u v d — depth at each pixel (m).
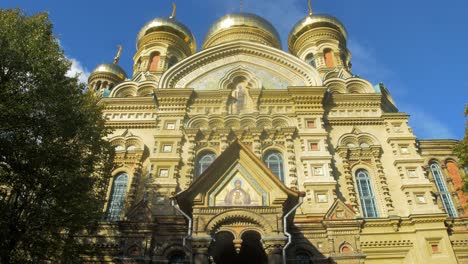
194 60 30.66
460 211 25.05
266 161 25.42
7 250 15.63
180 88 28.11
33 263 16.53
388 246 21.80
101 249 21.45
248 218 17.17
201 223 17.02
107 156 21.80
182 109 27.58
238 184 18.27
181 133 26.23
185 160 25.20
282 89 28.23
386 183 24.39
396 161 25.06
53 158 16.84
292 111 27.55
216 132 26.25
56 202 17.27
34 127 16.84
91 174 20.73
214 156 25.75
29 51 16.89
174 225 21.19
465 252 22.09
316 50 38.53
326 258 19.52
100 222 21.98
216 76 30.14
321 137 25.89
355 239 19.69
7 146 15.77
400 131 26.64
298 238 20.27
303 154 25.02
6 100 15.81
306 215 21.88
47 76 16.91
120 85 32.19
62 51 19.05
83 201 17.86
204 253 16.28
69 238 18.33
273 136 26.16
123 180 25.30
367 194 24.36
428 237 21.80
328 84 30.92
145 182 24.58
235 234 16.94
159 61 38.59
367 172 25.28
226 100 27.94
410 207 23.17
